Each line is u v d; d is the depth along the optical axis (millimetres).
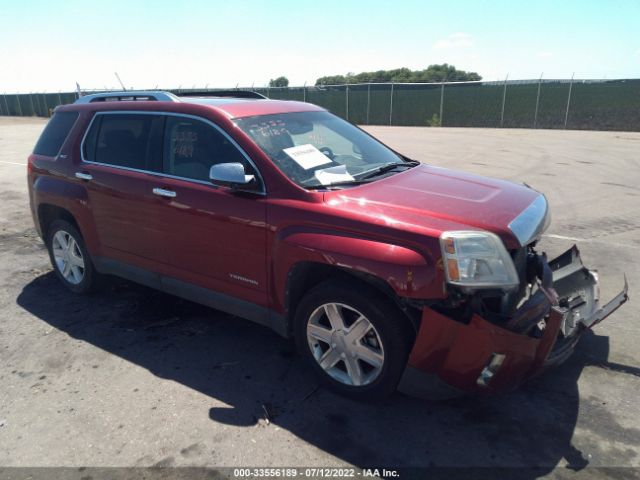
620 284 4926
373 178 3600
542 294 2916
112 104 4453
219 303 3781
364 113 30875
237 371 3607
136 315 4539
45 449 2854
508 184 3781
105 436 2945
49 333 4223
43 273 5668
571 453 2729
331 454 2768
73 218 4836
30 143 21375
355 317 3164
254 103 4051
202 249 3717
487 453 2744
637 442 2797
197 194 3641
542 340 2719
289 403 3223
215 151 3635
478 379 2768
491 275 2672
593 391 3254
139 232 4137
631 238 6367
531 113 25578
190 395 3324
